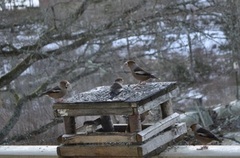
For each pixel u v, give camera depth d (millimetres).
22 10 15031
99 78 16094
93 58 16078
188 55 17656
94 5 16109
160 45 16188
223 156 3689
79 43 15352
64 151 3959
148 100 3736
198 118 13367
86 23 15617
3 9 14844
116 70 16203
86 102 3783
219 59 18266
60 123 12422
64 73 14570
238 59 17031
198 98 14945
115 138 3752
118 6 15930
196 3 16188
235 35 16438
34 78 15625
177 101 15258
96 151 3824
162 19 15969
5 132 12297
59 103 3914
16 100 13844
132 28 15719
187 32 16156
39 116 12992
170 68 17406
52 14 15203
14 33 15008
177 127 4125
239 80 17844
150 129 3781
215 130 12703
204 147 3885
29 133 12508
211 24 16703
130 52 16266
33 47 14555
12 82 15469
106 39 15836
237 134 11742
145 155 3689
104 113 3729
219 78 18266
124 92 3977
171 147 3998
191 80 18047
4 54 14781
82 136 3889
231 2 16078
